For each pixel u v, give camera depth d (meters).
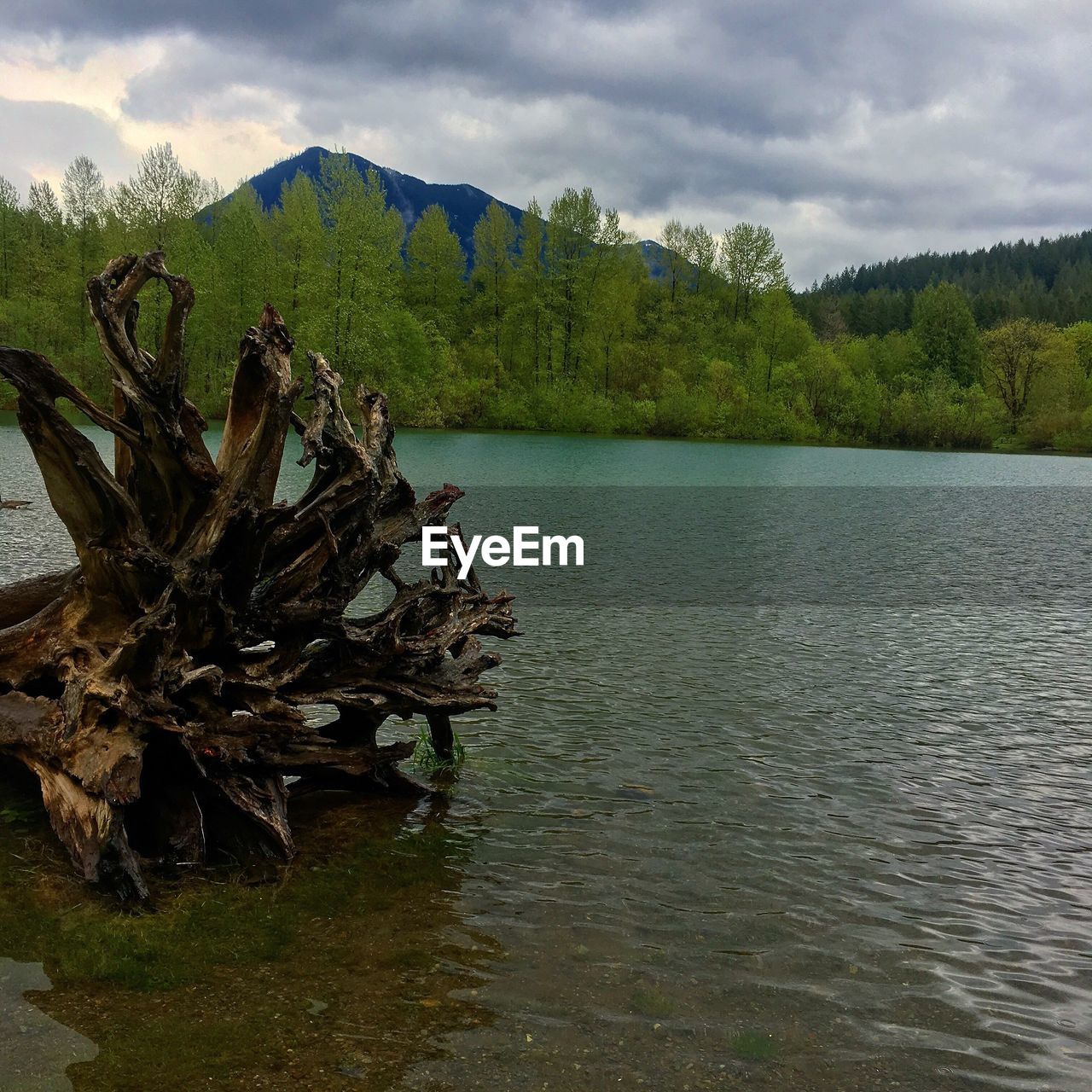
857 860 7.84
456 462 60.62
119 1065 4.69
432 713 8.74
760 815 8.75
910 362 140.62
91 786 6.45
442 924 6.39
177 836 7.05
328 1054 4.87
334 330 82.06
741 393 111.88
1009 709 12.76
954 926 6.77
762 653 15.61
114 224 84.06
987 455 100.00
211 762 7.07
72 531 6.96
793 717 12.04
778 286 131.62
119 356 6.61
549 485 48.12
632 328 117.56
